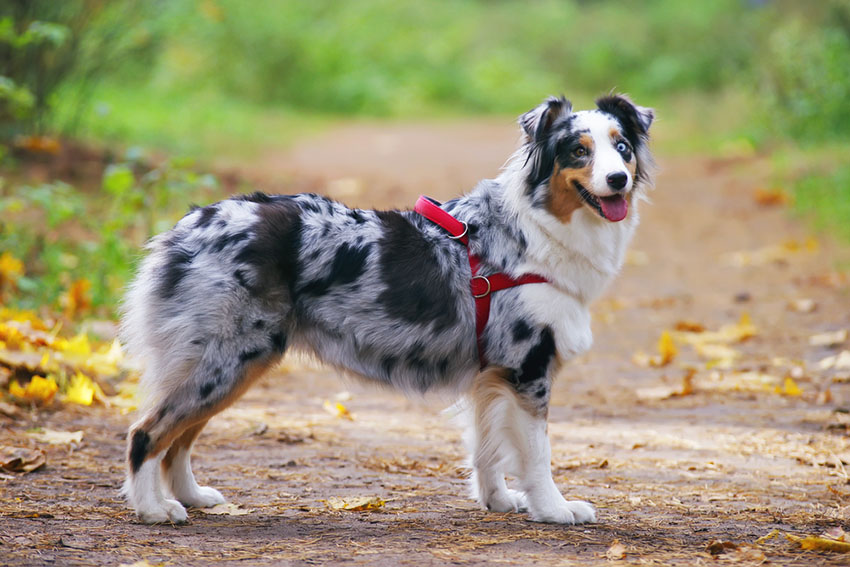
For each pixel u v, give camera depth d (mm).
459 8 55594
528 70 49094
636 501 7203
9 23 15188
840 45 25297
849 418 9281
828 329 12648
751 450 8547
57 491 7027
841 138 24141
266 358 6715
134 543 5922
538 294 6828
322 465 8070
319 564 5590
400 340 6891
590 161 6828
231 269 6594
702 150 27453
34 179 16953
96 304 12164
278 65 41406
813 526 6539
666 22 51312
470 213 7137
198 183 13992
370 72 44094
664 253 17516
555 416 9773
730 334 12500
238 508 6836
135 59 24438
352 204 20125
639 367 11656
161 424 6551
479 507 7086
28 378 9406
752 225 18922
